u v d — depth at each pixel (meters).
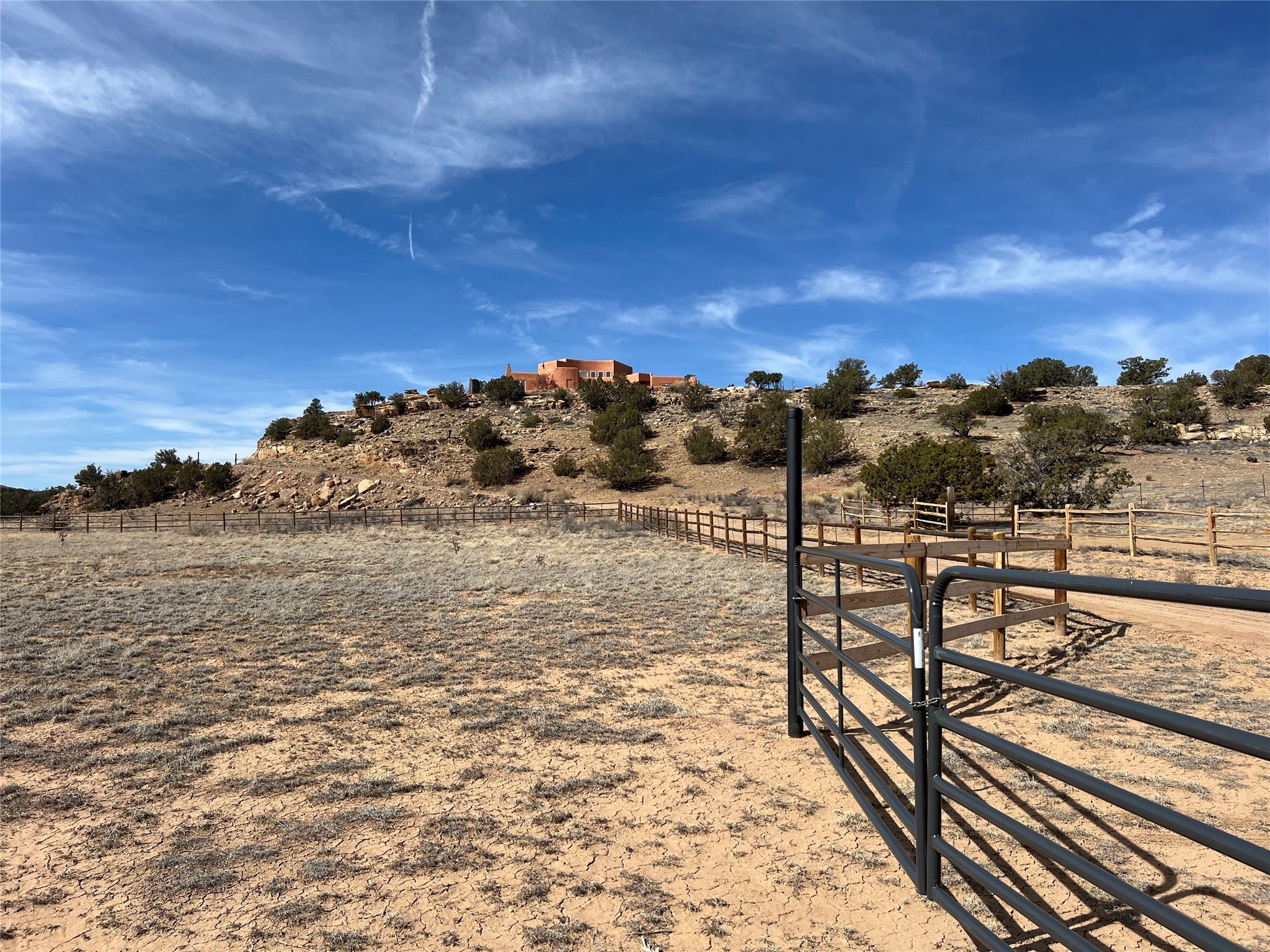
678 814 4.81
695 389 85.00
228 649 10.20
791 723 6.24
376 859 4.28
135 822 4.84
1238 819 4.48
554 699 7.61
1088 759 5.51
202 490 64.81
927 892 3.62
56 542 33.28
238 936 3.54
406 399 92.44
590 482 59.72
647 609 12.81
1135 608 11.69
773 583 15.69
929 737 3.45
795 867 4.08
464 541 30.66
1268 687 7.34
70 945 3.50
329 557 24.59
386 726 6.79
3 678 8.65
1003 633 8.64
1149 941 3.27
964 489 28.48
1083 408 56.59
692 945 3.39
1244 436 46.34
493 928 3.57
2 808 5.10
